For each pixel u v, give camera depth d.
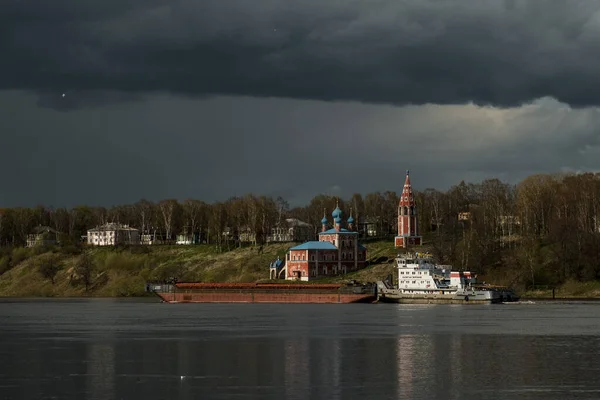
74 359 185.12
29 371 168.62
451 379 158.00
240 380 157.75
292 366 173.62
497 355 188.25
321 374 163.88
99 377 161.50
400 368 170.50
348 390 148.25
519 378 158.88
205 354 192.38
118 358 186.38
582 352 192.75
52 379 159.50
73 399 141.75
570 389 148.50
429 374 163.25
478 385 152.12
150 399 141.50
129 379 159.25
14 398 142.75
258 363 177.88
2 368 172.50
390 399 141.00
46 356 190.25
